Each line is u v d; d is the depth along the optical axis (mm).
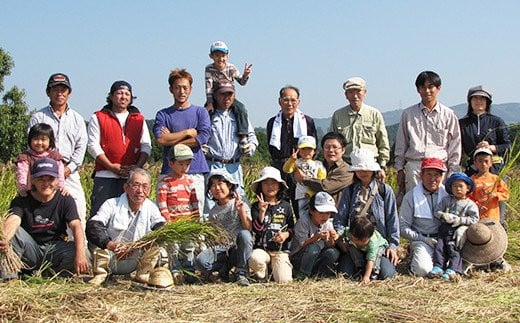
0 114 35062
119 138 7855
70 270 6762
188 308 5688
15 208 6578
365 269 6973
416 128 8531
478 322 5332
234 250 6980
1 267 6242
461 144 8695
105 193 7812
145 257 6527
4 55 35844
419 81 8422
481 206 8023
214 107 8438
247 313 5523
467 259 7445
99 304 5578
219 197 7180
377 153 8797
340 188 7613
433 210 7680
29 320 5109
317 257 7113
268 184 7227
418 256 7324
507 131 8641
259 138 19000
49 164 6535
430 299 6023
